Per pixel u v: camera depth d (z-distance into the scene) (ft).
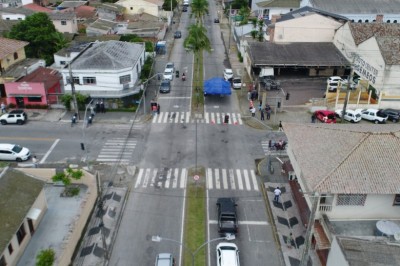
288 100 219.00
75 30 313.94
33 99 203.00
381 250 90.22
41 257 100.63
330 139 118.93
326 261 105.60
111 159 160.15
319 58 245.65
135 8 365.20
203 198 137.80
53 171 138.82
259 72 249.96
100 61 203.21
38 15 264.11
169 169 154.30
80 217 118.32
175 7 422.41
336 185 103.30
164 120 194.90
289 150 137.08
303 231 122.83
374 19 316.19
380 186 103.35
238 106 212.43
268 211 132.16
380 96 206.59
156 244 117.50
